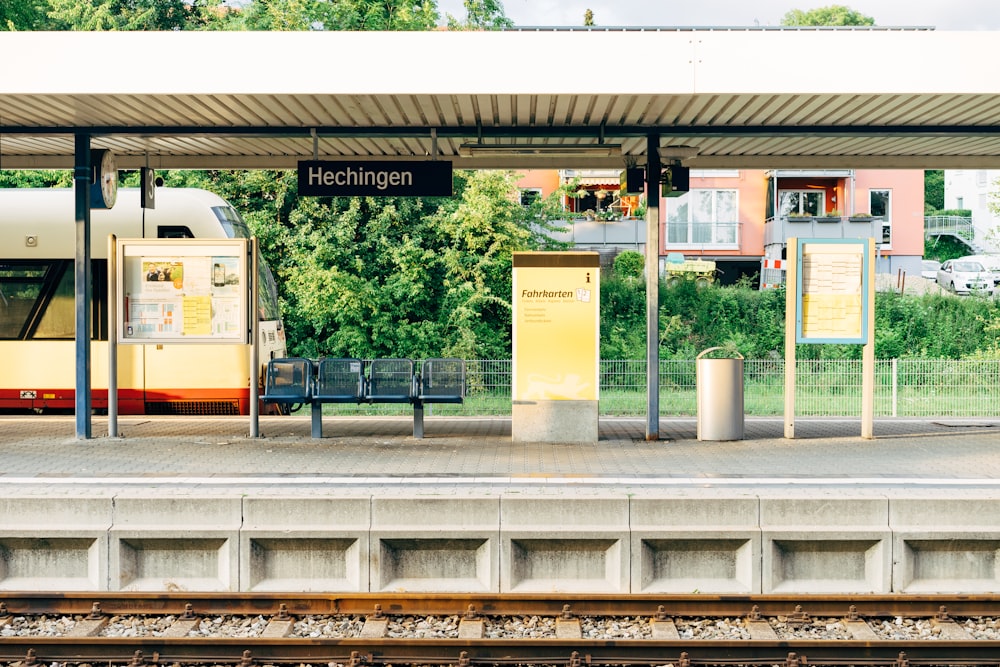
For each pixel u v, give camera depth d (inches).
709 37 414.6
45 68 412.8
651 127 506.0
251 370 502.3
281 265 1080.8
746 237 1402.6
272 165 602.5
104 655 289.4
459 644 288.7
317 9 1104.2
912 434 530.3
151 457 432.8
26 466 405.4
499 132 506.9
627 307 1149.7
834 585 335.0
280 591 330.3
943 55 413.4
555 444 481.7
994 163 604.1
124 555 335.6
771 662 288.0
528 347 485.1
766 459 430.6
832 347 1090.7
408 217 1101.7
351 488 353.4
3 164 587.8
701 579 335.9
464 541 335.0
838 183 1429.6
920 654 288.4
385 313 1061.8
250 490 348.8
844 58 414.3
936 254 1793.8
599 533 331.3
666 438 505.4
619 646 289.6
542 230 1221.7
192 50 413.7
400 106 455.8
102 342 633.6
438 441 491.5
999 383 649.6
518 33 414.9
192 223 644.7
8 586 336.8
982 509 338.0
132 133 504.7
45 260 639.1
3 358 636.1
